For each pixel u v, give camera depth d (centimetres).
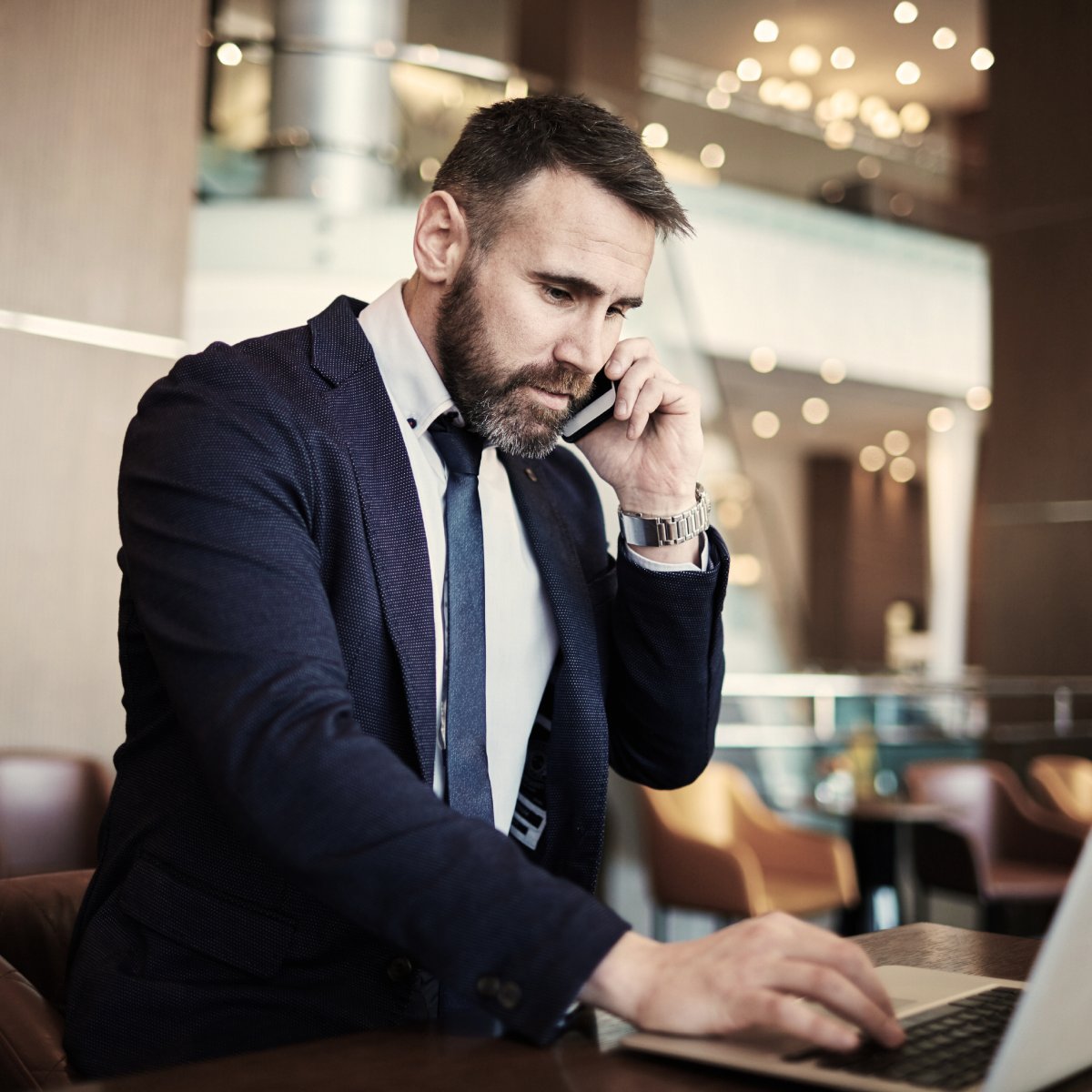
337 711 101
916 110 1359
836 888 461
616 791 504
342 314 140
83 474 366
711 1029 88
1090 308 699
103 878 127
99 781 297
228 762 98
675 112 1171
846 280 1202
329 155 760
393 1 789
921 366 1251
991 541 726
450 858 94
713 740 157
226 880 119
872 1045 89
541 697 147
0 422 351
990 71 741
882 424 1593
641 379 147
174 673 105
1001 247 734
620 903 499
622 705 155
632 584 149
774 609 937
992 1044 90
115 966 117
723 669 157
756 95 1310
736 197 1137
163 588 109
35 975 148
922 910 522
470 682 134
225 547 110
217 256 732
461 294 131
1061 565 700
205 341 724
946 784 538
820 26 1162
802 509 1803
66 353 364
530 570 148
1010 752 684
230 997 116
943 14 1127
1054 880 500
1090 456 693
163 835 122
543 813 144
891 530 1784
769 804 601
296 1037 116
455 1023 101
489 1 1004
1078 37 708
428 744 127
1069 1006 79
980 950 132
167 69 388
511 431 132
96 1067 113
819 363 1180
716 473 932
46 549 358
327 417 128
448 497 138
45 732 354
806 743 612
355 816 95
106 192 373
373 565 126
